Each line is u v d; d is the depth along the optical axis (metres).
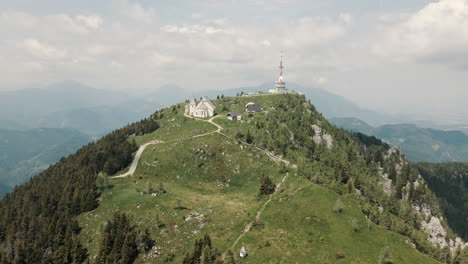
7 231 112.62
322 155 171.00
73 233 105.00
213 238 94.62
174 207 111.56
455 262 101.69
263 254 85.19
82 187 128.50
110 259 87.88
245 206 117.31
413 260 86.12
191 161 154.38
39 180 160.25
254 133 175.88
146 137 197.00
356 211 105.75
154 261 88.50
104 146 180.12
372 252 87.12
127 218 105.25
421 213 187.75
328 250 86.81
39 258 97.81
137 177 144.38
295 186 124.31
